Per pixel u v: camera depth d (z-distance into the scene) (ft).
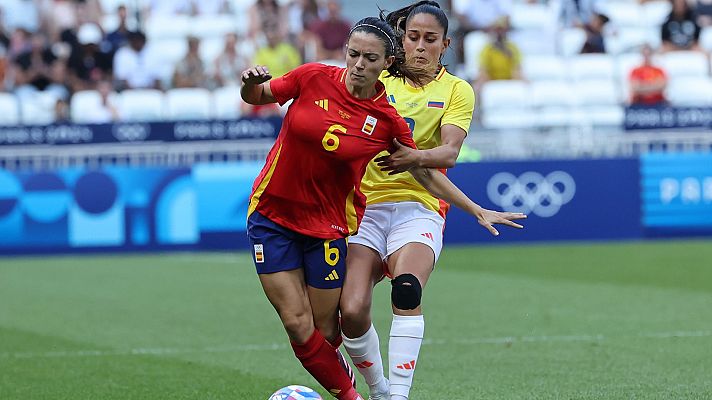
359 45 56.80
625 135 182.39
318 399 60.03
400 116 60.70
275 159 59.00
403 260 62.64
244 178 171.01
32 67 200.64
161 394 73.36
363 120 58.49
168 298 121.49
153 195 168.76
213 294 124.06
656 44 224.53
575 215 178.19
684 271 141.28
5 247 166.30
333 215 60.13
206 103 199.11
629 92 208.13
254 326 102.47
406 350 61.26
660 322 102.01
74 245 167.53
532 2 225.97
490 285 129.39
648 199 179.73
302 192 59.06
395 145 59.77
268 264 59.62
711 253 160.56
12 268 152.56
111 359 87.04
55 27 210.18
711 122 190.19
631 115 188.65
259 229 59.88
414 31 64.90
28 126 175.22
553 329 98.58
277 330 100.27
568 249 168.66
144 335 98.53
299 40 206.90
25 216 166.50
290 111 58.80
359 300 60.75
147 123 177.17
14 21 209.97
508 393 71.92
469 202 62.80
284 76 59.26
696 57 220.02
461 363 83.10
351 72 57.31
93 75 202.59
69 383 77.66
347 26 210.59
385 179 65.16
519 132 197.26
